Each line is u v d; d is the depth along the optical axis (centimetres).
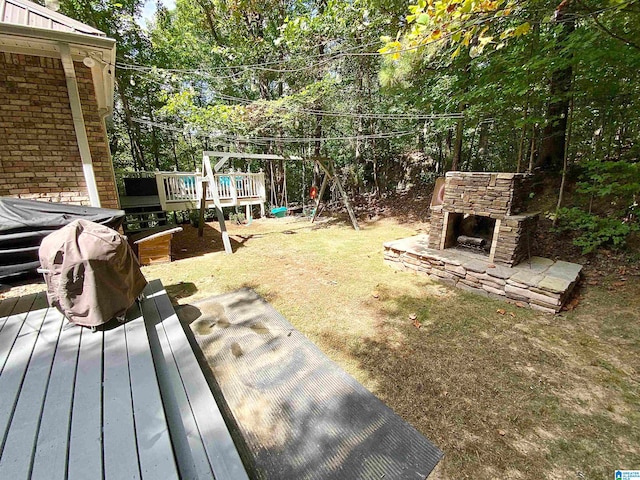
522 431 165
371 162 1080
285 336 263
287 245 600
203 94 1009
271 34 902
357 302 331
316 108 831
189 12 964
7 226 300
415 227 728
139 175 978
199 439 131
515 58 452
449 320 286
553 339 252
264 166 1172
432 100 634
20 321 226
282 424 169
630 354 230
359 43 655
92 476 105
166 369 181
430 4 210
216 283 395
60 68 382
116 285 217
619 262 381
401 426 168
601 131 489
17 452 114
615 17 296
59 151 396
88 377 161
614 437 160
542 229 485
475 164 854
